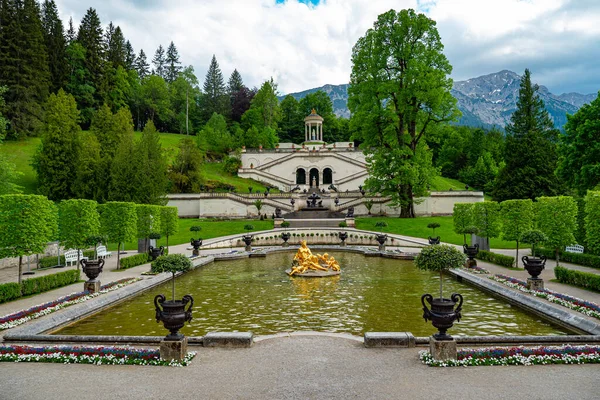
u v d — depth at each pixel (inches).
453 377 356.5
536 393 322.3
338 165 3110.2
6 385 344.2
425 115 1878.7
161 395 321.1
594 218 804.6
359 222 1999.3
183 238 1738.4
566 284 769.6
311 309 658.2
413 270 1056.2
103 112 2407.7
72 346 435.8
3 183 1566.2
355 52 1967.3
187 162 2571.4
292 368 379.9
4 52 2741.1
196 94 4965.6
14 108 2691.9
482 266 1025.5
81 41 3791.8
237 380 351.6
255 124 4160.9
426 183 1919.3
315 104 4461.1
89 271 708.0
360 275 979.9
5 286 655.1
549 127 2997.0
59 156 2098.9
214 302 712.4
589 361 391.9
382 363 392.5
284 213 2288.4
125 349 417.4
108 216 1019.3
